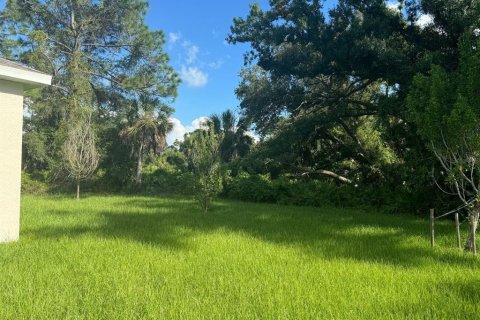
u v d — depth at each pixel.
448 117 7.95
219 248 7.81
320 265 6.50
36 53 28.72
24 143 30.86
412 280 5.73
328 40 15.74
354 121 21.25
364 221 12.54
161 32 31.98
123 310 4.47
